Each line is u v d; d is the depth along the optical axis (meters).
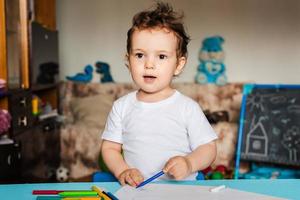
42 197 0.73
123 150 1.07
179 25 0.99
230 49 3.45
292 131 2.80
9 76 1.95
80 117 3.16
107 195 0.74
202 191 0.78
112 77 3.44
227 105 3.26
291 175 2.74
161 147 1.02
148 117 1.04
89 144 3.00
